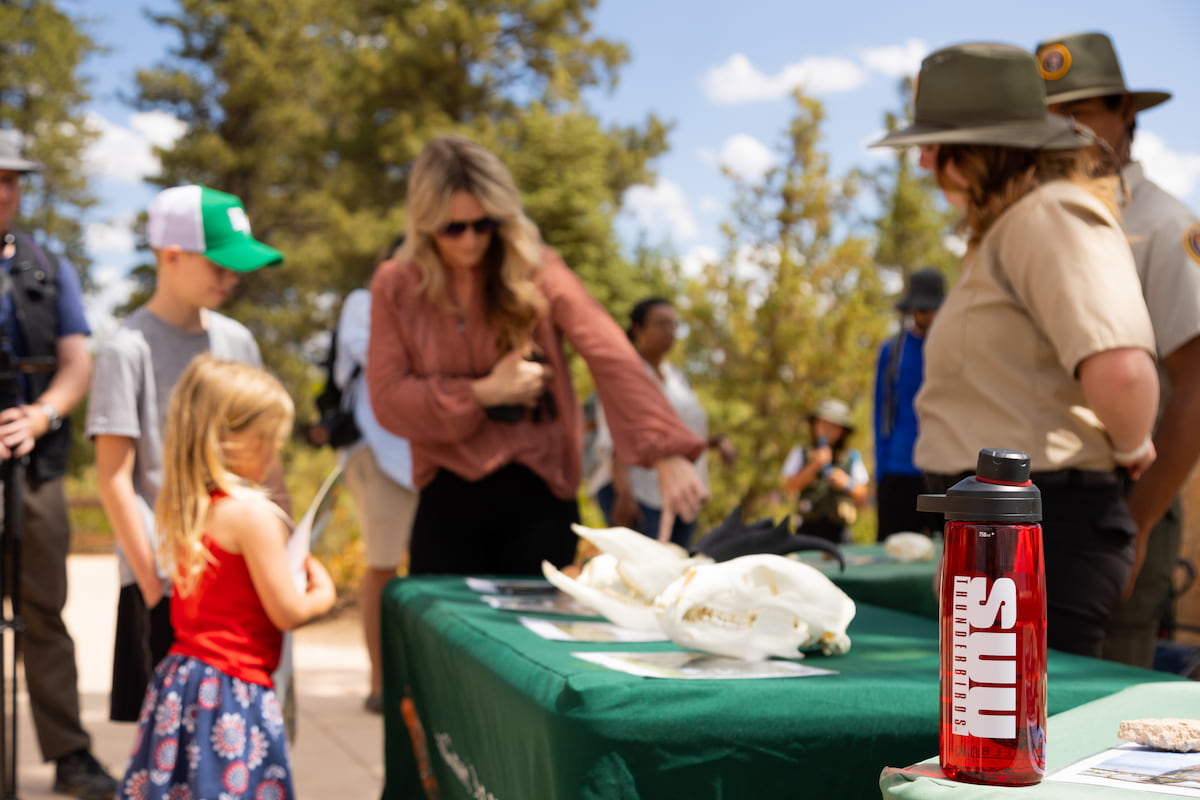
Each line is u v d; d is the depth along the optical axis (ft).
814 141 35.45
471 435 9.30
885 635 6.32
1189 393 7.14
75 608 29.07
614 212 84.58
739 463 32.91
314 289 96.68
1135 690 4.16
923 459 6.87
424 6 89.81
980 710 3.06
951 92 6.80
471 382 9.07
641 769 4.29
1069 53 7.93
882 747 4.41
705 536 6.57
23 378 11.48
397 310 9.36
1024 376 6.37
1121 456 6.14
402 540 15.31
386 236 88.84
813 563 9.60
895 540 10.07
